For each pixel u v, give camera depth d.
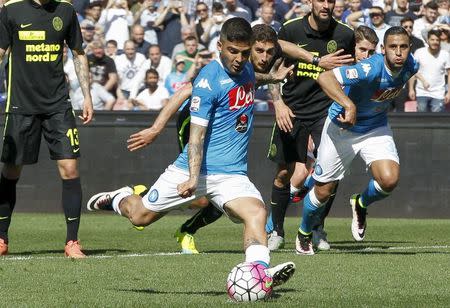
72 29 31.39
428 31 56.25
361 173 50.84
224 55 22.27
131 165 51.44
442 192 50.62
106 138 51.44
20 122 31.38
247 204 22.42
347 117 28.69
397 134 50.75
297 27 34.75
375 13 57.72
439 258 30.94
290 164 35.19
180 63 57.09
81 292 23.14
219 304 20.92
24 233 41.78
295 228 45.62
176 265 28.53
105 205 26.95
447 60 56.28
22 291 23.30
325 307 20.77
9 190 32.50
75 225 31.56
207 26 59.34
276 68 31.77
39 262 29.23
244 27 22.06
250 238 21.91
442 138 50.53
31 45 30.97
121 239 39.75
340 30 34.84
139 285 24.41
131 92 56.91
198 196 23.72
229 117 22.95
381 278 25.95
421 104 56.19
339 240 39.75
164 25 59.75
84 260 29.84
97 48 56.34
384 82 29.62
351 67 29.36
